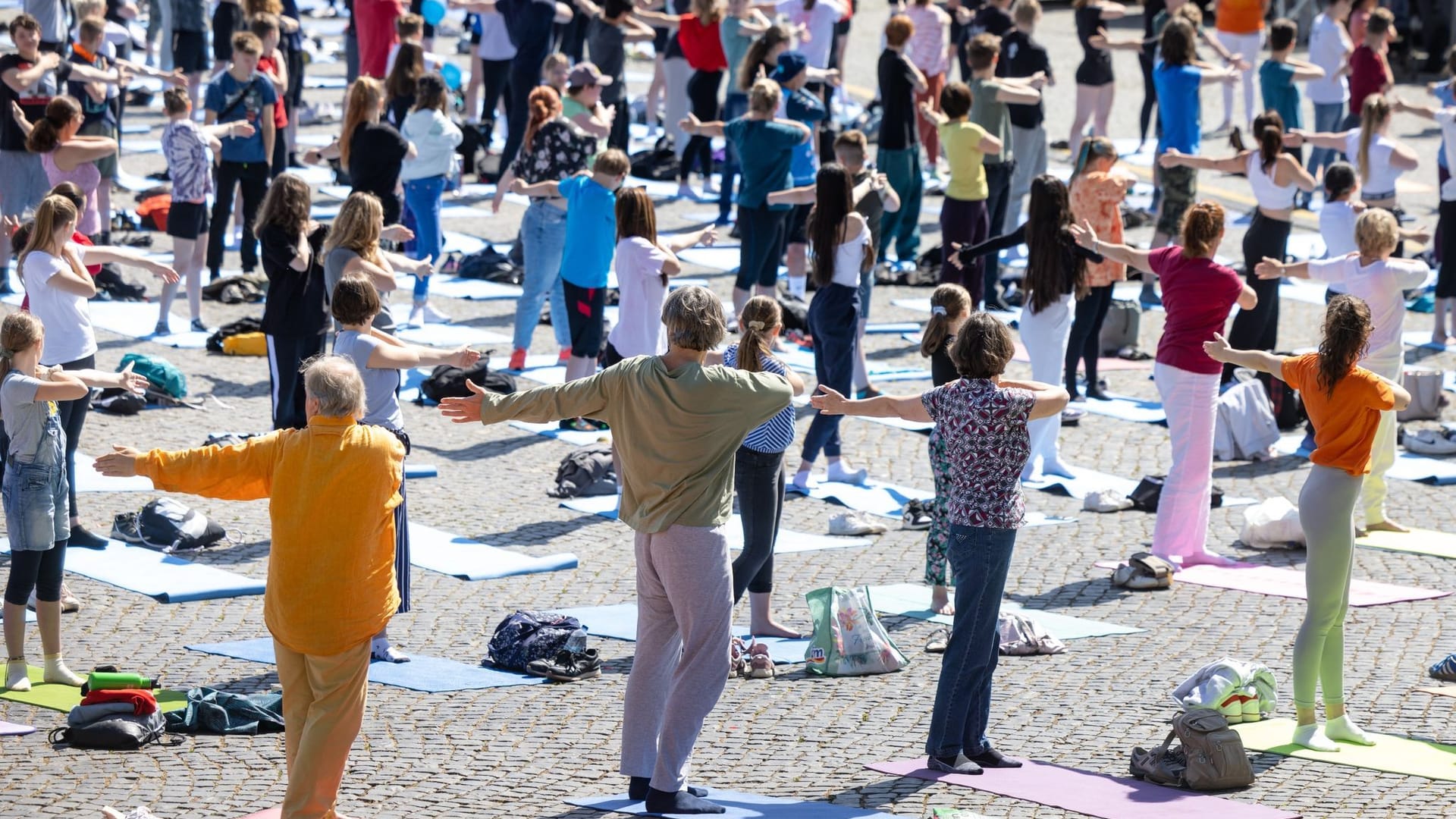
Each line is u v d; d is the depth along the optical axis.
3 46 49.56
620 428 12.20
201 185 28.39
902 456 24.77
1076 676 16.25
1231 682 15.09
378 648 16.28
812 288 32.88
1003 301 32.38
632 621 17.64
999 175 32.84
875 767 13.72
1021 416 13.12
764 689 16.03
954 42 48.16
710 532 12.15
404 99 30.88
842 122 46.69
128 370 15.11
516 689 15.73
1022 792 13.05
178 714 14.47
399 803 12.81
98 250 19.12
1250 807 12.71
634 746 12.78
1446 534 21.41
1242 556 20.61
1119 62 59.25
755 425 12.15
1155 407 27.12
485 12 42.00
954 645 13.47
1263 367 14.75
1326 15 41.06
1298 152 40.91
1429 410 26.92
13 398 14.79
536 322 27.53
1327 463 14.36
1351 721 14.60
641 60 58.50
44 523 15.02
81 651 16.22
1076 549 20.69
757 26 38.62
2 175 28.58
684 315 12.06
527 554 19.83
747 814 12.31
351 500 11.44
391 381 15.86
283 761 13.74
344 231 18.95
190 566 18.86
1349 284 21.33
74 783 13.09
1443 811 12.80
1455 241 30.17
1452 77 34.38
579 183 24.61
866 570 19.75
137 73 33.47
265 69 32.31
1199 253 19.52
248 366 27.33
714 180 42.75
